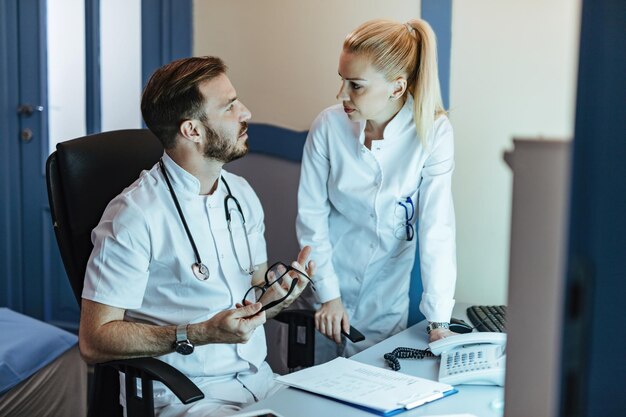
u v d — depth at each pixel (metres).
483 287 2.34
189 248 1.70
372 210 1.98
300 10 2.47
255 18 2.55
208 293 1.72
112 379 1.72
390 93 1.83
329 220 2.11
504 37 2.20
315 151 2.03
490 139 2.26
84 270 1.72
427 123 1.87
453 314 2.08
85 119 2.95
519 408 0.64
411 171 1.93
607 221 0.45
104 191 1.76
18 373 2.13
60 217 1.72
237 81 2.61
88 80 2.90
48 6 2.95
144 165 1.84
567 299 0.47
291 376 1.46
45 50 2.98
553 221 0.61
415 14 2.30
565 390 0.48
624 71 0.43
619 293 0.46
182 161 1.73
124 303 1.61
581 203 0.45
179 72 1.70
